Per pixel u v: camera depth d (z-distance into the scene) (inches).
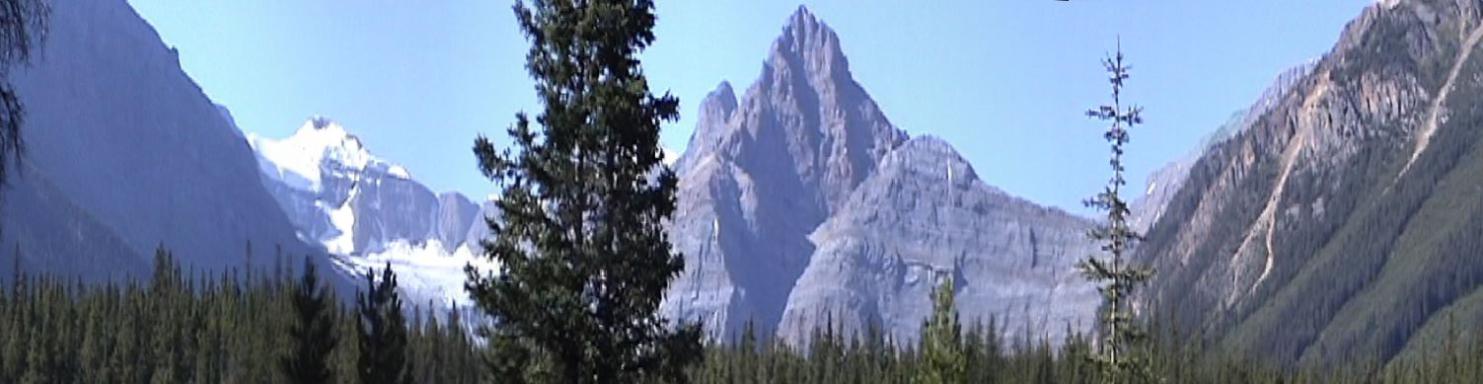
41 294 6904.5
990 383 6402.6
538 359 1704.0
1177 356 7003.0
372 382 3238.2
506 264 1720.0
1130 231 2687.0
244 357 5610.2
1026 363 7101.4
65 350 6358.3
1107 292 2701.8
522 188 1694.1
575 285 1683.1
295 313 3336.6
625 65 1691.7
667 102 1711.4
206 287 7691.9
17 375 6200.8
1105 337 2711.6
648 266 1697.8
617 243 1689.2
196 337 6540.4
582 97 1668.3
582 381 1695.4
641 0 1699.1
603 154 1689.2
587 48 1680.6
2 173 754.2
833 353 7755.9
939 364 3139.8
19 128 755.4
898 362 7342.5
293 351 3358.8
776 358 7396.7
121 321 6643.7
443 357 5792.3
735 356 7308.1
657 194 1710.1
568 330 1665.8
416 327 6225.4
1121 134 2657.5
